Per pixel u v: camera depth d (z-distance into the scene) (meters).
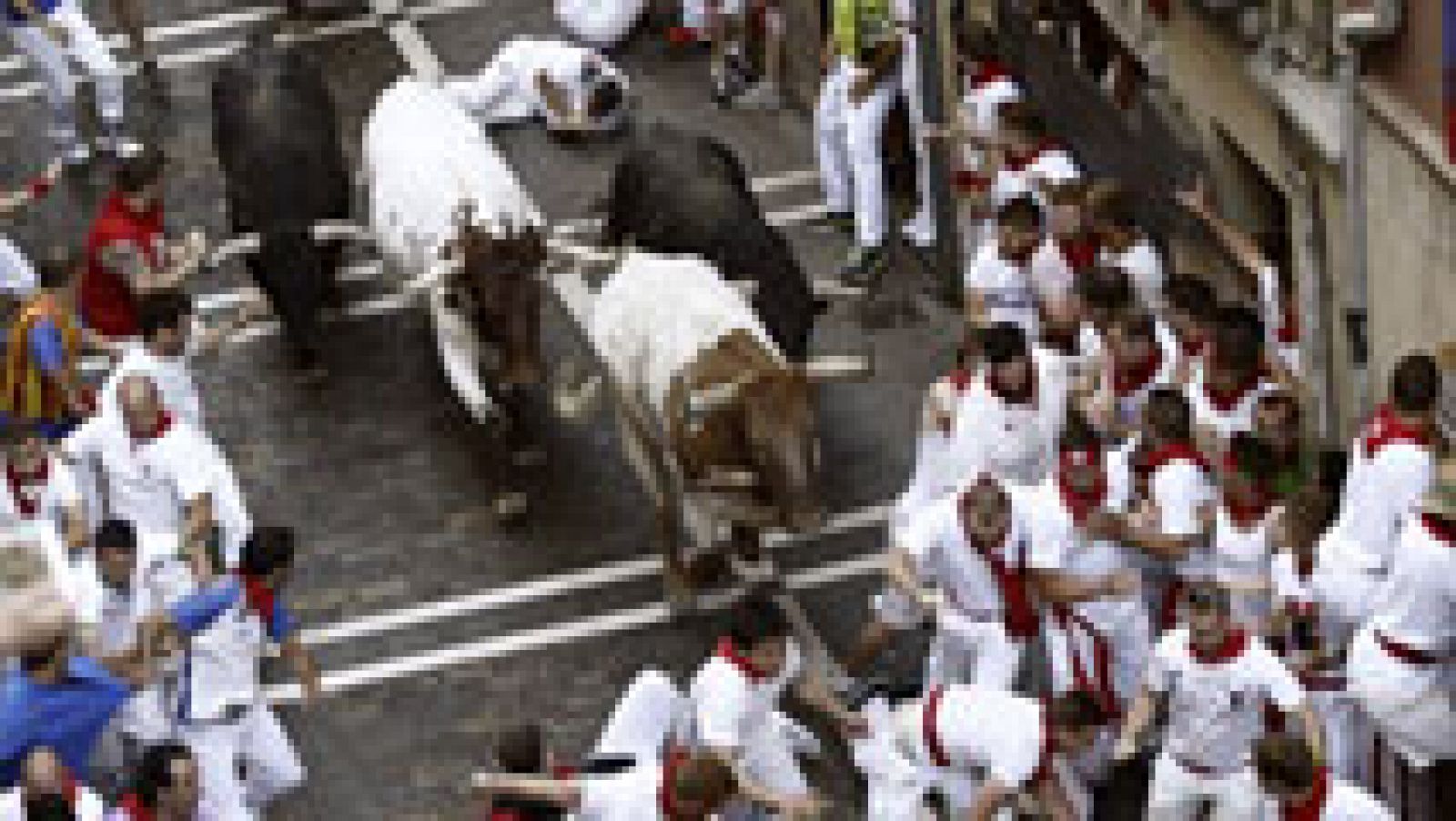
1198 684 23.98
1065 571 25.67
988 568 25.78
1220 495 25.20
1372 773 24.83
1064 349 27.53
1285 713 23.77
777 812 24.66
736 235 31.06
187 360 32.78
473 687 29.28
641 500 31.55
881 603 27.41
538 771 24.50
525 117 38.62
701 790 23.88
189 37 42.25
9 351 30.97
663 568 30.44
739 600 29.78
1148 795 25.66
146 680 25.78
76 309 32.81
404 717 29.00
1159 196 28.27
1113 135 28.97
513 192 31.75
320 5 42.03
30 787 24.47
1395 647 23.30
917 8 32.41
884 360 33.12
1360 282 24.62
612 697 28.84
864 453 31.67
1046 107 30.33
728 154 33.03
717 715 24.95
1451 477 23.39
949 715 24.86
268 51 35.44
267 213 33.44
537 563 30.86
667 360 27.88
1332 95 24.33
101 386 31.91
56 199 38.59
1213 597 24.34
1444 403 23.67
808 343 32.66
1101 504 25.52
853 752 26.28
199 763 26.20
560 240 31.72
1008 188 29.84
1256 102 25.67
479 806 27.72
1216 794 24.41
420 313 35.06
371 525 31.80
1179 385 26.30
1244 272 27.06
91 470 28.39
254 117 33.94
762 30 38.03
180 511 28.34
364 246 36.31
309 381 34.16
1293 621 24.45
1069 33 29.39
